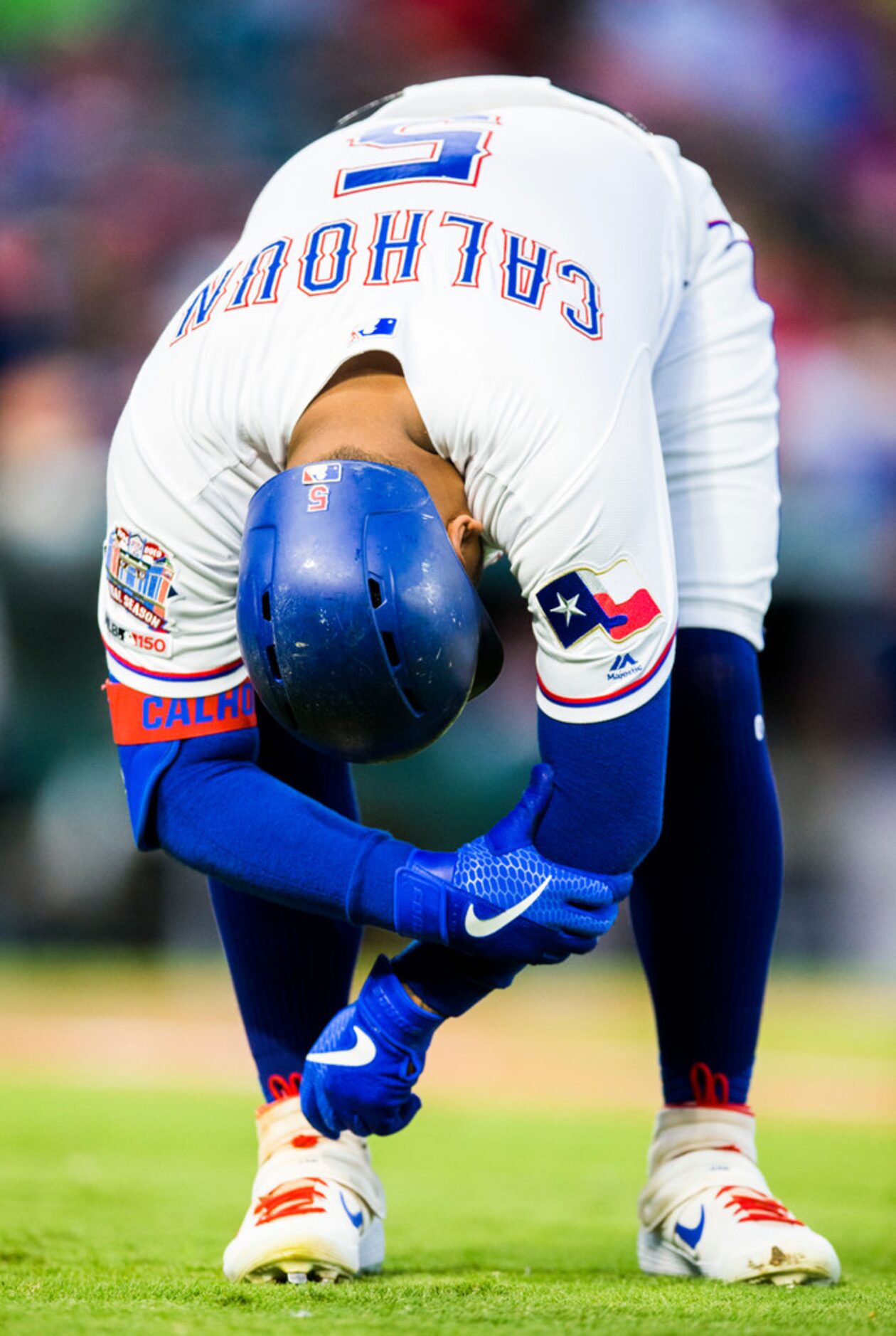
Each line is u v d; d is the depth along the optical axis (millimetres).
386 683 6820
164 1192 13156
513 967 7445
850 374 55219
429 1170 15680
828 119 60938
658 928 9047
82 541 49625
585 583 6961
